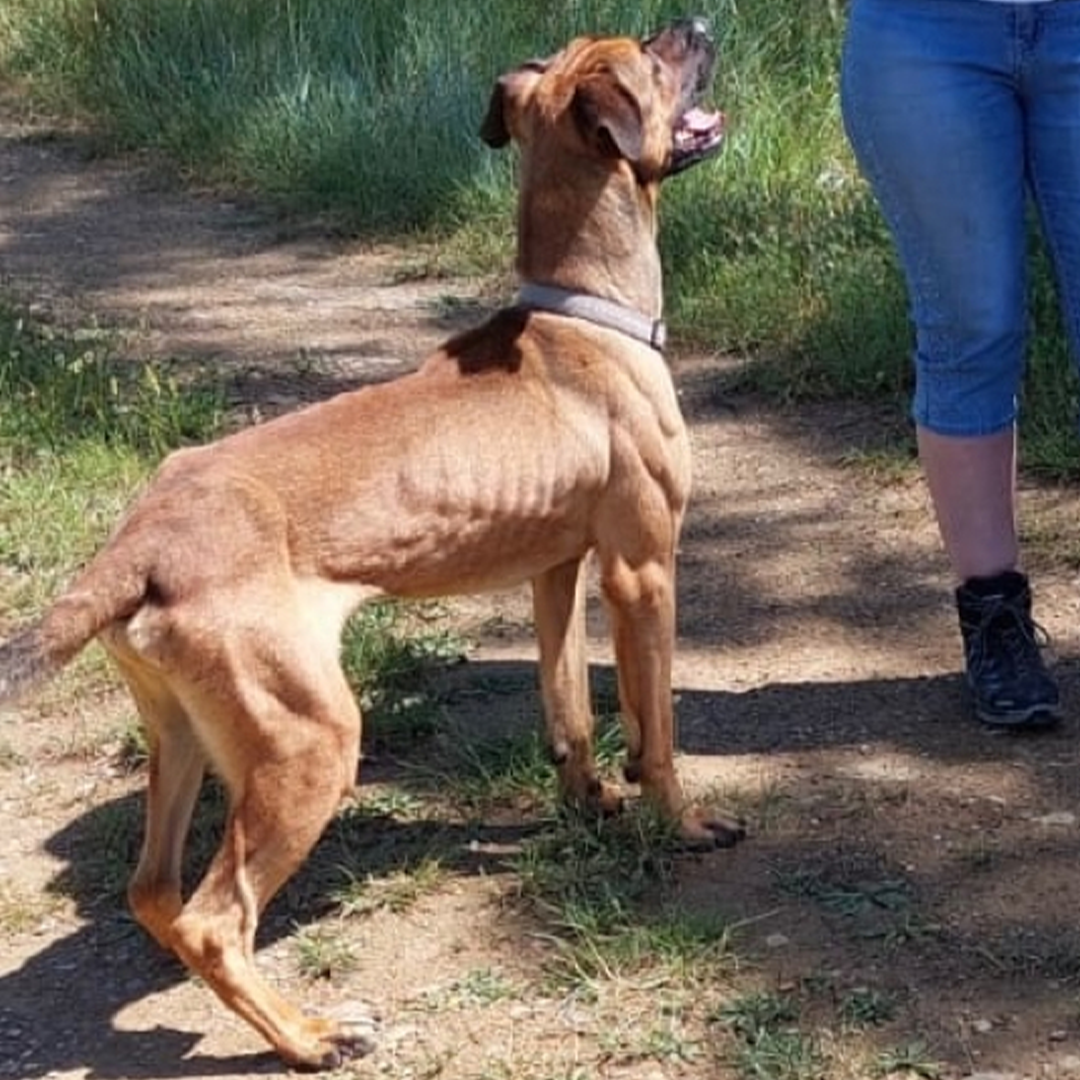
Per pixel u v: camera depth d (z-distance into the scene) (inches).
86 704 151.2
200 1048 116.0
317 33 296.8
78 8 331.9
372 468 118.7
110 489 180.9
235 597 111.5
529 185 130.1
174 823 117.3
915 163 133.0
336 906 126.6
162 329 232.1
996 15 129.9
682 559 171.5
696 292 219.8
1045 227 136.4
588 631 159.3
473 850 131.3
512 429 123.4
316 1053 112.8
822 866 127.0
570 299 127.9
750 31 273.4
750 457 189.2
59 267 257.6
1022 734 139.9
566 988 117.2
